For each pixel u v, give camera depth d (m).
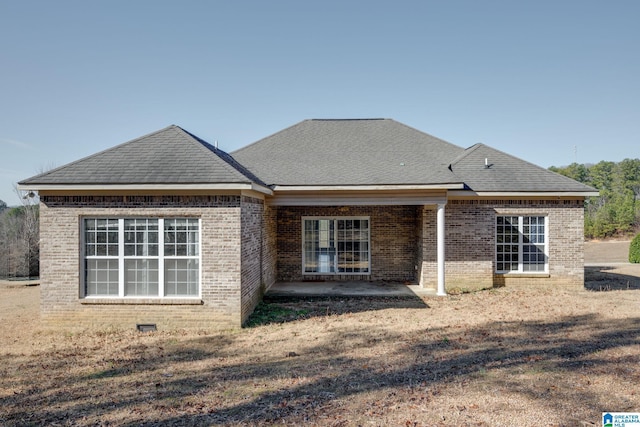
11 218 29.80
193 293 10.43
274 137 18.64
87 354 8.56
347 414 5.52
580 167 89.44
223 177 10.10
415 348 8.38
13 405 6.04
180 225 10.44
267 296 14.20
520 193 14.85
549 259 15.34
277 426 5.23
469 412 5.50
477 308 12.16
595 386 6.27
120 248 10.41
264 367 7.51
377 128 19.23
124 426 5.31
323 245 17.62
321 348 8.59
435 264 15.45
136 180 9.96
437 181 13.72
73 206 10.31
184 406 5.89
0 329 10.79
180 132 11.89
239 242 10.29
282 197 14.36
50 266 10.34
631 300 13.11
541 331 9.48
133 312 10.34
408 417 5.40
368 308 12.42
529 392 6.11
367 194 14.15
